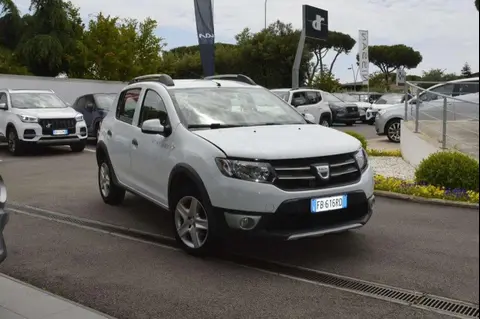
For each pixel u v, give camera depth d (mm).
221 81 6934
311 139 5320
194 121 5785
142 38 32969
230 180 4863
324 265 5184
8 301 4309
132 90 7227
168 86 6430
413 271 5012
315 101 21172
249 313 4121
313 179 4902
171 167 5582
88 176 10766
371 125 26875
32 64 32438
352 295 4461
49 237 6262
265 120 6121
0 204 4016
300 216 4859
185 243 5523
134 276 4941
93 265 5262
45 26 33125
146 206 7832
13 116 14609
